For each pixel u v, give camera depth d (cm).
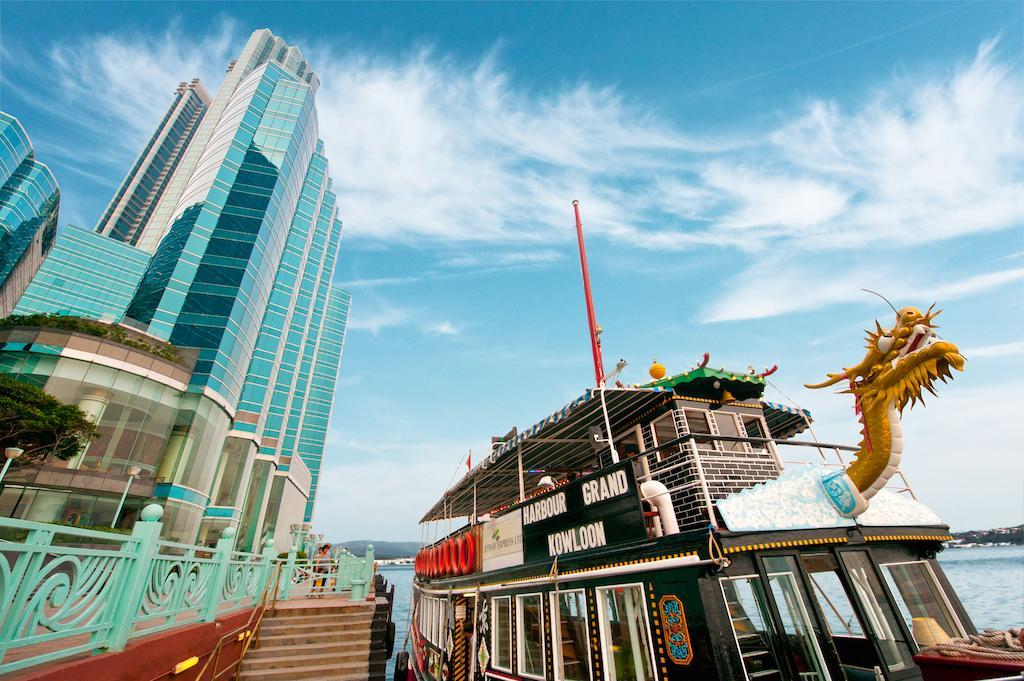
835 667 641
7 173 6388
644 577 730
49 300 7512
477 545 1317
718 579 649
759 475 983
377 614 1569
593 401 1048
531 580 989
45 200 6956
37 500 3061
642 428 1144
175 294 4866
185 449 3978
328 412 12250
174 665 672
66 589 457
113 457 3459
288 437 8956
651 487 819
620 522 792
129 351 3756
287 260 7231
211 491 5103
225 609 1048
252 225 5650
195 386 4253
